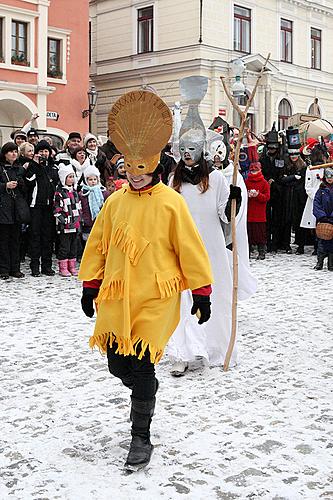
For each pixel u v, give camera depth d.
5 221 8.64
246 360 5.33
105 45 26.59
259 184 10.80
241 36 25.53
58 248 9.68
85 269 3.60
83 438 3.81
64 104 20.84
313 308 7.30
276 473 3.38
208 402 4.38
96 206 9.55
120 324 3.39
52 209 9.18
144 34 25.56
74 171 9.20
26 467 3.44
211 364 5.18
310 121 16.94
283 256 11.55
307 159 13.08
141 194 3.48
